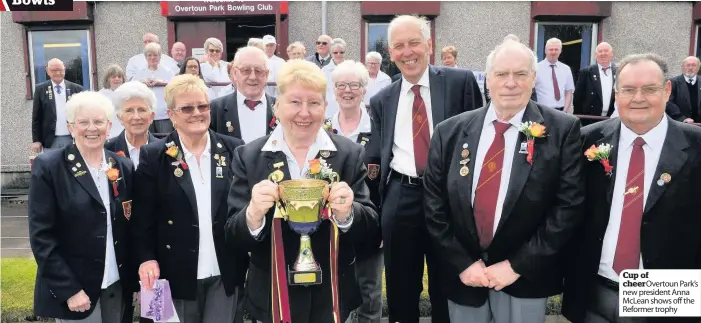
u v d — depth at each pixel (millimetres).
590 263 2463
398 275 3254
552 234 2375
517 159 2395
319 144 2160
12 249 5754
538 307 2500
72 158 2521
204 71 6941
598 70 6758
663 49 8547
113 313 2691
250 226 2047
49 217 2467
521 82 2342
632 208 2320
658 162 2275
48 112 7152
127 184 2639
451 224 2598
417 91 3215
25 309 3863
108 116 2568
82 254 2504
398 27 3096
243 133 3516
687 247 2297
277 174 2100
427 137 3166
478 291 2549
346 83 3223
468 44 8438
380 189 3297
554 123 2416
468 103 3246
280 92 2090
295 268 2061
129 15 8422
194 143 2646
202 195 2627
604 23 8461
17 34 8539
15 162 8828
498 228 2418
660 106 2229
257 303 2219
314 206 1959
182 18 8359
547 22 8445
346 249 2209
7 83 8664
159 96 6434
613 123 2451
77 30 8500
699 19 8398
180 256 2588
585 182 2438
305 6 8375
